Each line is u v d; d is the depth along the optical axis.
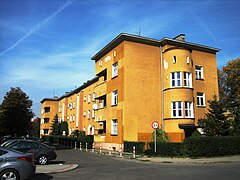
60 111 65.75
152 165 15.98
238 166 15.34
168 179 10.63
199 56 29.98
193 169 13.84
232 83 41.16
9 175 9.24
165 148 21.05
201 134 24.94
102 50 31.56
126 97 26.23
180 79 26.56
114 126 28.36
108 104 29.67
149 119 26.75
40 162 15.62
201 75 29.77
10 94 40.62
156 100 27.45
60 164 15.78
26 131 42.41
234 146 22.09
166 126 26.52
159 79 28.12
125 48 27.06
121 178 10.86
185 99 26.05
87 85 46.47
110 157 21.47
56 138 51.44
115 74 29.27
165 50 28.00
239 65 39.44
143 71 27.45
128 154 23.22
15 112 39.53
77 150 30.17
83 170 13.49
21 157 9.60
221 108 24.50
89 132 43.59
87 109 45.69
